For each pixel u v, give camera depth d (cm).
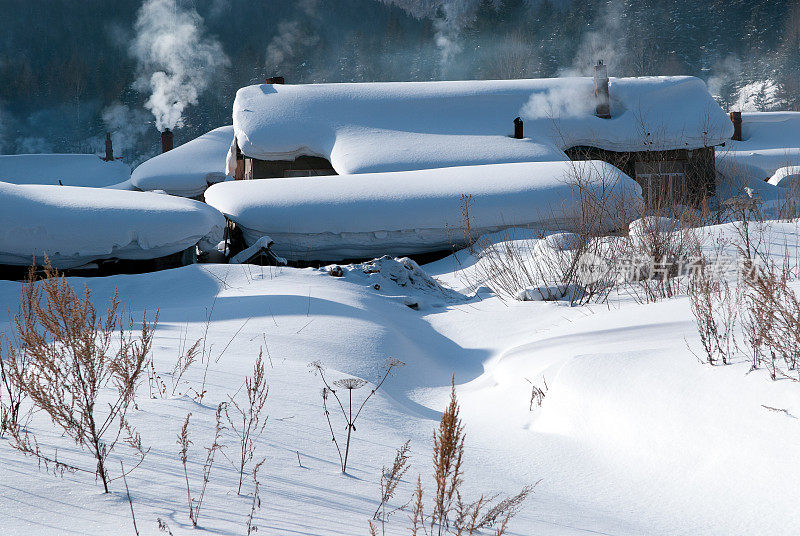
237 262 1506
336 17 18075
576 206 1375
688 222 1091
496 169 1873
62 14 16625
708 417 429
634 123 2642
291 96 2661
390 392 620
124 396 379
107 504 266
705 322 557
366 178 1839
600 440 456
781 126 4506
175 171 3766
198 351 638
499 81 2911
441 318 972
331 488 323
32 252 1341
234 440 372
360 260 1695
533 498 364
